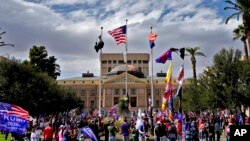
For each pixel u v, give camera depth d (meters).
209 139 27.38
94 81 144.62
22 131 10.70
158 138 21.27
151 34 41.81
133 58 173.50
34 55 79.00
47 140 20.45
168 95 36.47
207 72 40.25
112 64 173.12
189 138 25.28
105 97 138.88
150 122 35.28
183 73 34.25
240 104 37.62
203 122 27.73
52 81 57.44
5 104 10.64
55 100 54.88
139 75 150.88
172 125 21.41
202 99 45.41
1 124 10.48
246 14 42.31
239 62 38.94
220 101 38.97
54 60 81.12
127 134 21.80
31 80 45.06
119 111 42.06
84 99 143.00
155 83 142.38
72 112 65.44
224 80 38.69
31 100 44.38
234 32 57.66
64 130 19.50
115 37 39.06
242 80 37.78
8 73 44.16
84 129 15.92
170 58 36.06
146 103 137.62
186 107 61.25
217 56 39.62
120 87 139.25
